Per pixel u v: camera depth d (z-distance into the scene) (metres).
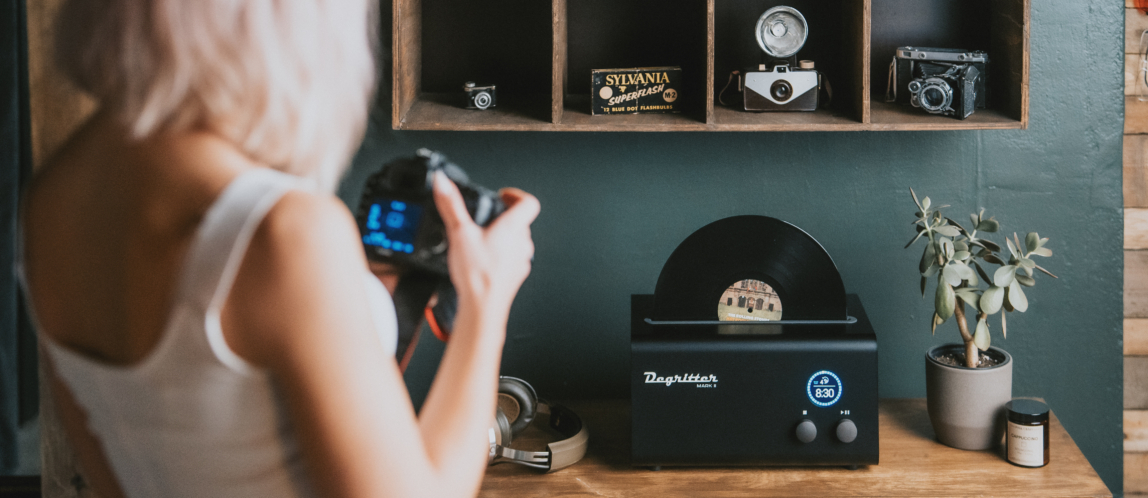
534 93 2.06
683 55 2.02
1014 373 2.11
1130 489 2.16
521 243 0.77
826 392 1.69
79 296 0.64
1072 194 2.02
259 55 0.61
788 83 1.86
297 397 0.60
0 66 2.08
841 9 1.96
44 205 0.66
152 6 0.60
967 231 1.93
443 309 0.87
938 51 1.86
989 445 1.81
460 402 0.71
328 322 0.59
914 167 2.03
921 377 2.12
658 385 1.71
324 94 0.66
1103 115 1.99
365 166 2.05
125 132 0.62
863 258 2.07
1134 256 2.06
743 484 1.71
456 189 0.76
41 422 1.81
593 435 1.93
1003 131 2.00
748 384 1.70
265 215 0.58
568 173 2.06
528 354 2.15
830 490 1.68
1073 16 1.96
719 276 1.76
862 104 1.77
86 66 0.62
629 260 2.10
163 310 0.60
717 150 2.04
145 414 0.65
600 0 2.01
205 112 0.61
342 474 0.61
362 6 0.69
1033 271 2.06
